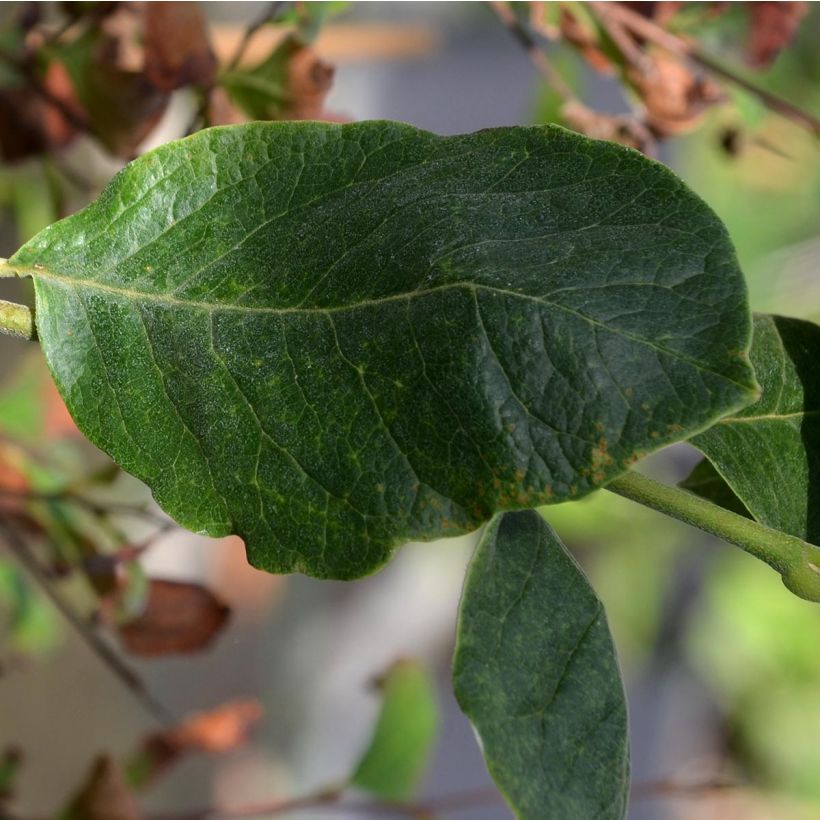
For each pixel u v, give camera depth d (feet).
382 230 0.86
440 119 2.59
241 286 0.87
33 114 1.18
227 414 0.86
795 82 2.21
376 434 0.85
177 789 2.52
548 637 0.86
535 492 0.83
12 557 1.47
